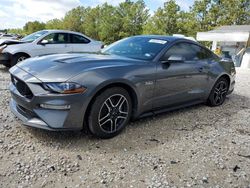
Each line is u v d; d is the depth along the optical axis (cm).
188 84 406
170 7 3325
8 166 244
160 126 370
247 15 3238
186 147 309
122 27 4744
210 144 323
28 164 250
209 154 296
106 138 314
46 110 272
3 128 320
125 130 344
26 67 304
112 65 309
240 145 326
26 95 283
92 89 281
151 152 291
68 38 865
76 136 313
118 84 310
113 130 317
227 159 288
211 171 261
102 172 246
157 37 414
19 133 310
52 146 286
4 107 395
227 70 497
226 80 506
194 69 411
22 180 226
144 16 4566
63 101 268
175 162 273
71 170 246
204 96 457
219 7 3212
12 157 259
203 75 435
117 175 243
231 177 253
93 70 288
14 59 736
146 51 375
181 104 416
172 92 380
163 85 360
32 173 237
